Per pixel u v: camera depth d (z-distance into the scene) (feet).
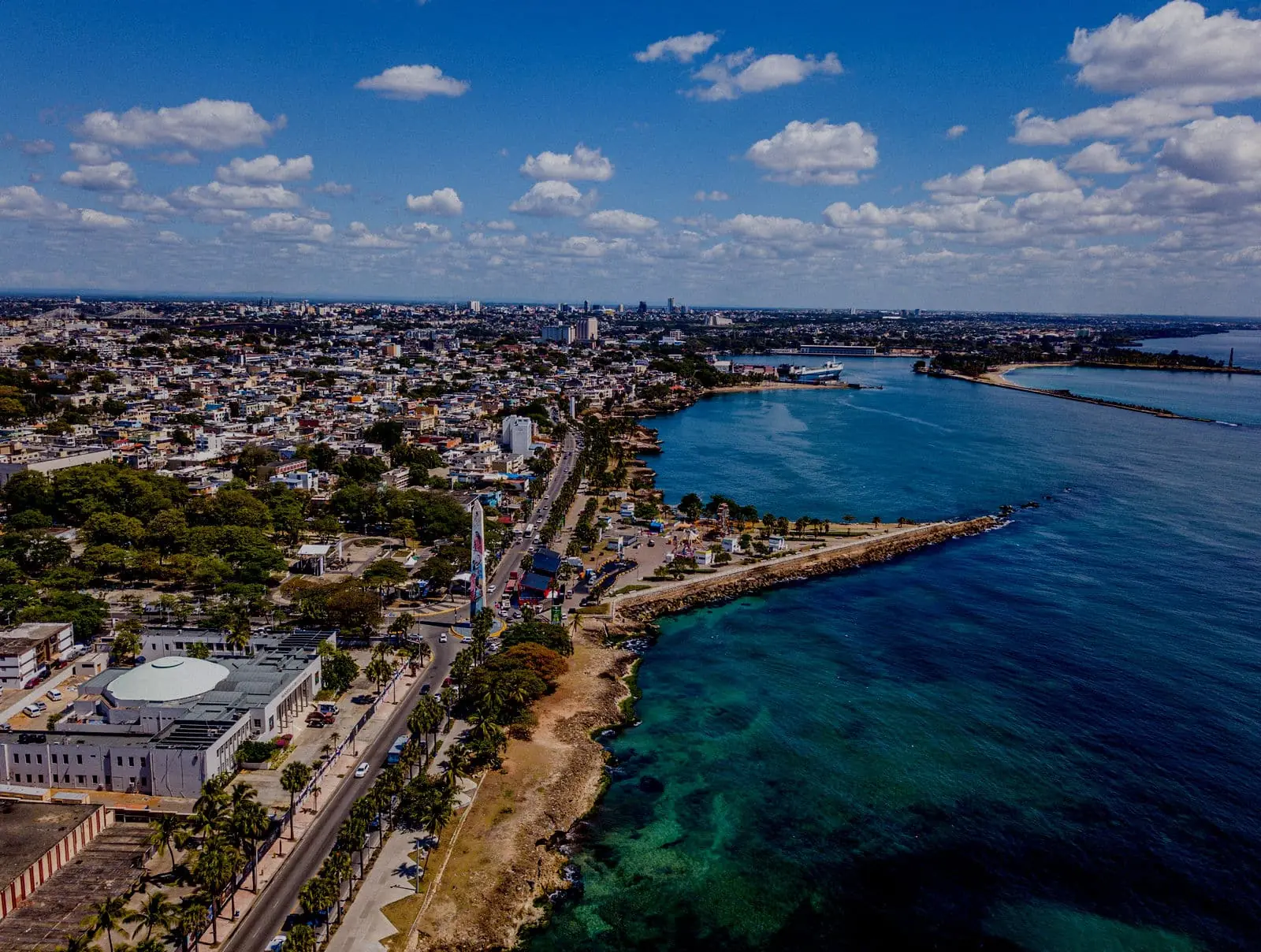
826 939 583.99
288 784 641.81
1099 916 607.78
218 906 546.67
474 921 571.28
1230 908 615.98
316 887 530.27
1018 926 597.93
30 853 551.59
